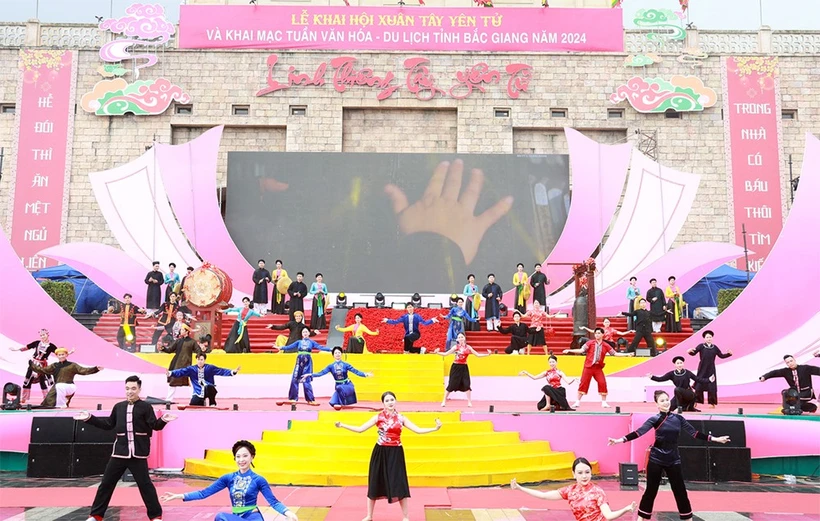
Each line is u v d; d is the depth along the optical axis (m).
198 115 35.94
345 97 36.28
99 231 34.72
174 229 30.73
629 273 30.28
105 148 35.44
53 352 15.98
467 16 36.75
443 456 12.44
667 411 8.88
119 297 28.02
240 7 36.59
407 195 32.38
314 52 36.50
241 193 32.22
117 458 8.37
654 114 36.22
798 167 35.72
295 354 19.44
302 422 13.50
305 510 9.95
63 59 35.81
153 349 20.48
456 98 36.28
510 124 36.12
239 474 7.35
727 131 35.84
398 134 36.56
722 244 28.98
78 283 31.61
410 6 36.91
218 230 30.84
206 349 19.78
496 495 11.18
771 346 18.48
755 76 36.16
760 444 13.80
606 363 19.52
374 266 31.70
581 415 14.01
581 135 31.42
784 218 35.19
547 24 36.78
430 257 31.86
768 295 18.77
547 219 32.28
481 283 31.73
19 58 35.75
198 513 9.74
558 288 30.48
